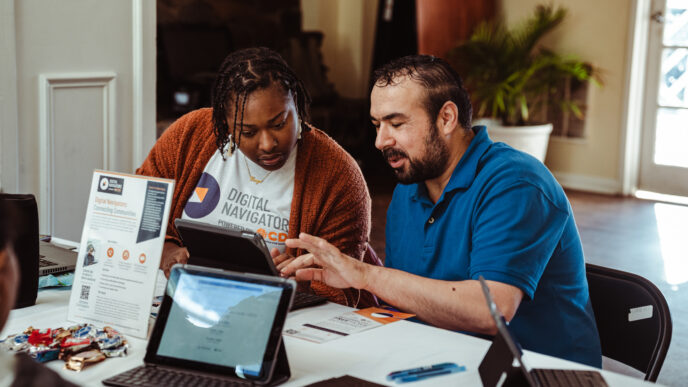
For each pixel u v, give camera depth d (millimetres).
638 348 1636
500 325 1101
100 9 2826
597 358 1663
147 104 3049
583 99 6113
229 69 1646
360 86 7207
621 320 1677
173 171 1934
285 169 1836
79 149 2840
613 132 6027
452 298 1435
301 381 1216
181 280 1269
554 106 6242
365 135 6672
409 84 1587
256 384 1174
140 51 2977
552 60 5914
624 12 5828
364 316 1562
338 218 1867
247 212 1849
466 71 6211
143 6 2961
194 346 1227
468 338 1431
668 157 5902
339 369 1269
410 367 1281
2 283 794
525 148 5836
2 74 2514
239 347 1203
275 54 1662
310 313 1577
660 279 3877
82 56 2789
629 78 5855
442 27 6191
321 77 6703
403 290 1453
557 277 1630
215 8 6203
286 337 1419
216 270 1260
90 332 1367
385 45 6406
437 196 1729
